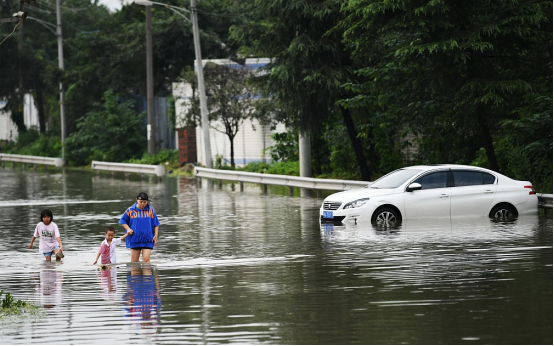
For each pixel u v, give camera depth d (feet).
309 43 191.01
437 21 141.59
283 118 224.33
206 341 53.31
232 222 129.08
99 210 153.28
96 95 368.89
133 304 65.98
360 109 195.93
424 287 69.82
